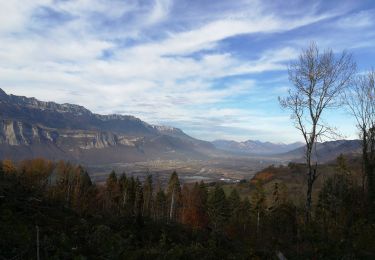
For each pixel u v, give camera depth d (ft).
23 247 49.32
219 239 71.15
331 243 57.72
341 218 73.15
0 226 57.57
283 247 60.13
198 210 263.90
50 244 53.01
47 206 85.40
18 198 83.35
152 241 73.77
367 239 59.36
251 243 69.77
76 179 278.26
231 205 245.04
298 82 73.51
